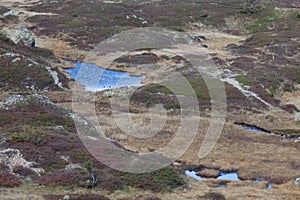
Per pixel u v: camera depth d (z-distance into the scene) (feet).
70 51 284.00
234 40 329.31
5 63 220.64
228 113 184.75
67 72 242.78
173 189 105.29
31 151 107.24
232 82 222.07
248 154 141.28
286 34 326.65
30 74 217.15
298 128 171.63
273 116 183.52
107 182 99.96
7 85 208.64
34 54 256.32
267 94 208.13
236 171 128.47
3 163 99.60
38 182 94.27
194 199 100.63
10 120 134.92
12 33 272.92
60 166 104.53
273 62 262.88
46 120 140.05
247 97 202.08
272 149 146.82
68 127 140.15
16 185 90.94
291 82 228.84
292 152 144.15
